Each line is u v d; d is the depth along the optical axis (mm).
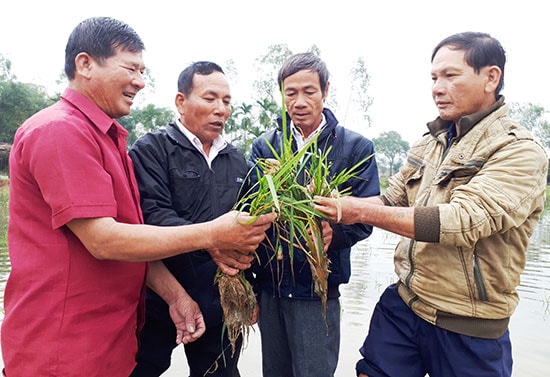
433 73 2422
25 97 40375
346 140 2992
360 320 5215
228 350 3012
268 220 2064
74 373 1997
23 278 1985
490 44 2268
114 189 2092
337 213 2170
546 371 4000
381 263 8133
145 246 1918
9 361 2041
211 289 2809
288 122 3080
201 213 2795
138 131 38312
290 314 2939
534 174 2160
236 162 2992
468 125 2328
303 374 2910
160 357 2900
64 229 1971
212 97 2738
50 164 1851
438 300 2420
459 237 2098
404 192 2842
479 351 2377
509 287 2361
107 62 2072
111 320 2107
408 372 2656
